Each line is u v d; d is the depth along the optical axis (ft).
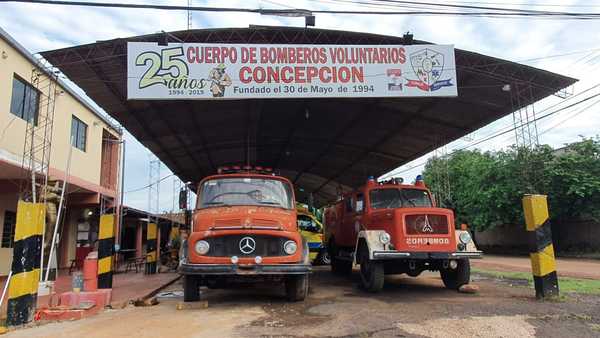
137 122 52.65
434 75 37.81
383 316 24.90
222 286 32.24
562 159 81.66
